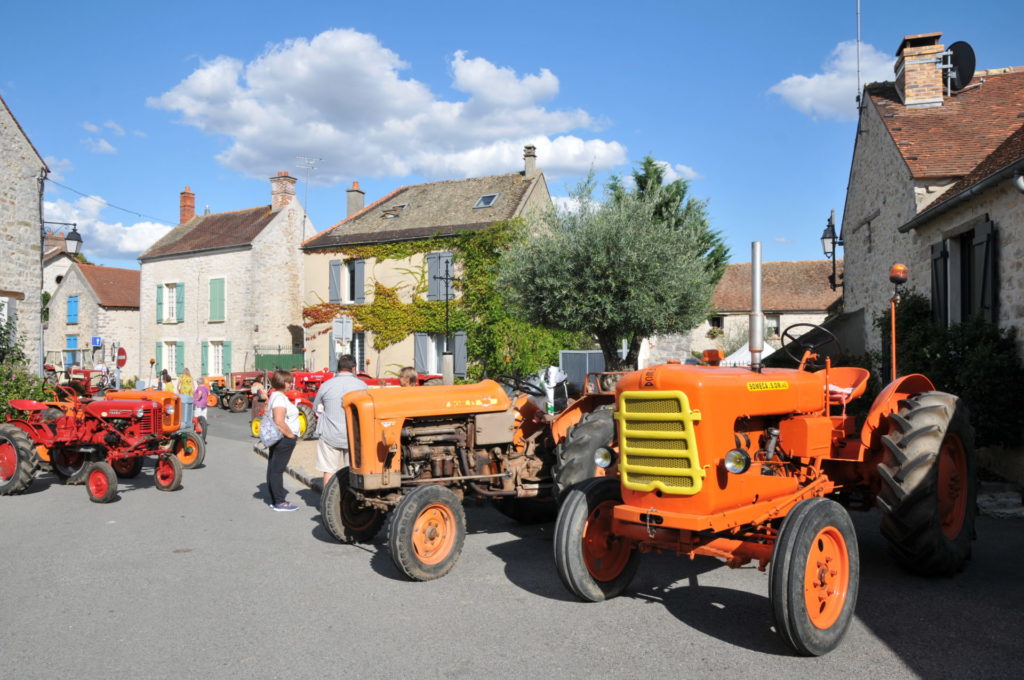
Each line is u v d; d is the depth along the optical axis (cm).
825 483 445
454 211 2480
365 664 368
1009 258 812
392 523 507
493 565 555
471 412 602
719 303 3491
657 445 398
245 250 2822
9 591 493
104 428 926
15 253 1550
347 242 2541
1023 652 368
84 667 367
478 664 366
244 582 514
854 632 398
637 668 357
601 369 2170
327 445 728
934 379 825
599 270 1325
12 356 1354
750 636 397
